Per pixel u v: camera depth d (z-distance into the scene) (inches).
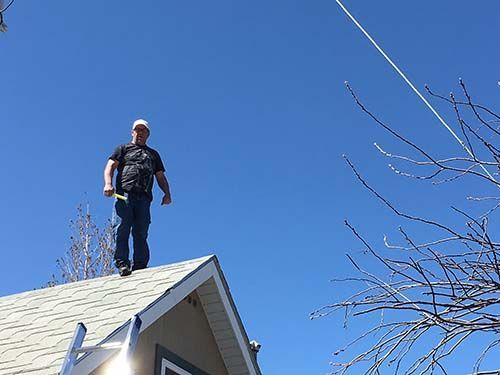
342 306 124.7
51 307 269.7
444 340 115.4
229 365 335.6
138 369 254.8
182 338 294.4
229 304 319.0
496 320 112.9
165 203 317.4
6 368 207.6
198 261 302.5
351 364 124.0
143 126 314.2
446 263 118.6
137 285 274.2
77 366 198.1
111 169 301.4
